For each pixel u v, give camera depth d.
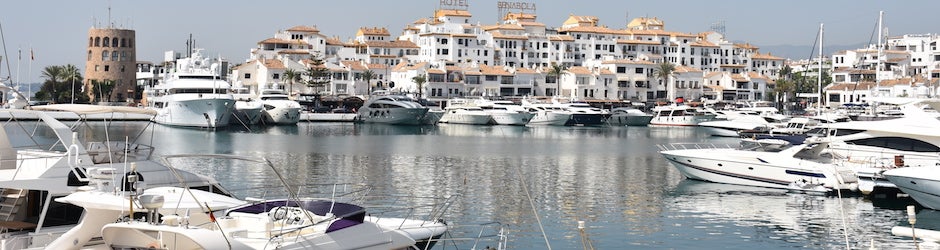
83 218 22.98
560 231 40.56
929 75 181.00
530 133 124.19
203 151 85.44
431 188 55.06
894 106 121.56
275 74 181.38
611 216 44.66
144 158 30.78
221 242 21.02
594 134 123.38
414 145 94.56
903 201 48.31
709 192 52.50
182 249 20.91
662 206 47.72
